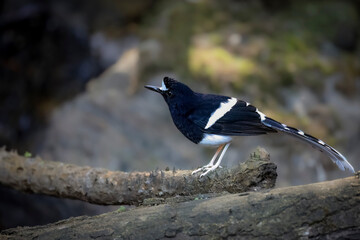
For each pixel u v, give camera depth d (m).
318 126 12.91
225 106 7.09
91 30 16.64
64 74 16.50
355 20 16.48
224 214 5.05
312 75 14.05
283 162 12.16
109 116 13.02
